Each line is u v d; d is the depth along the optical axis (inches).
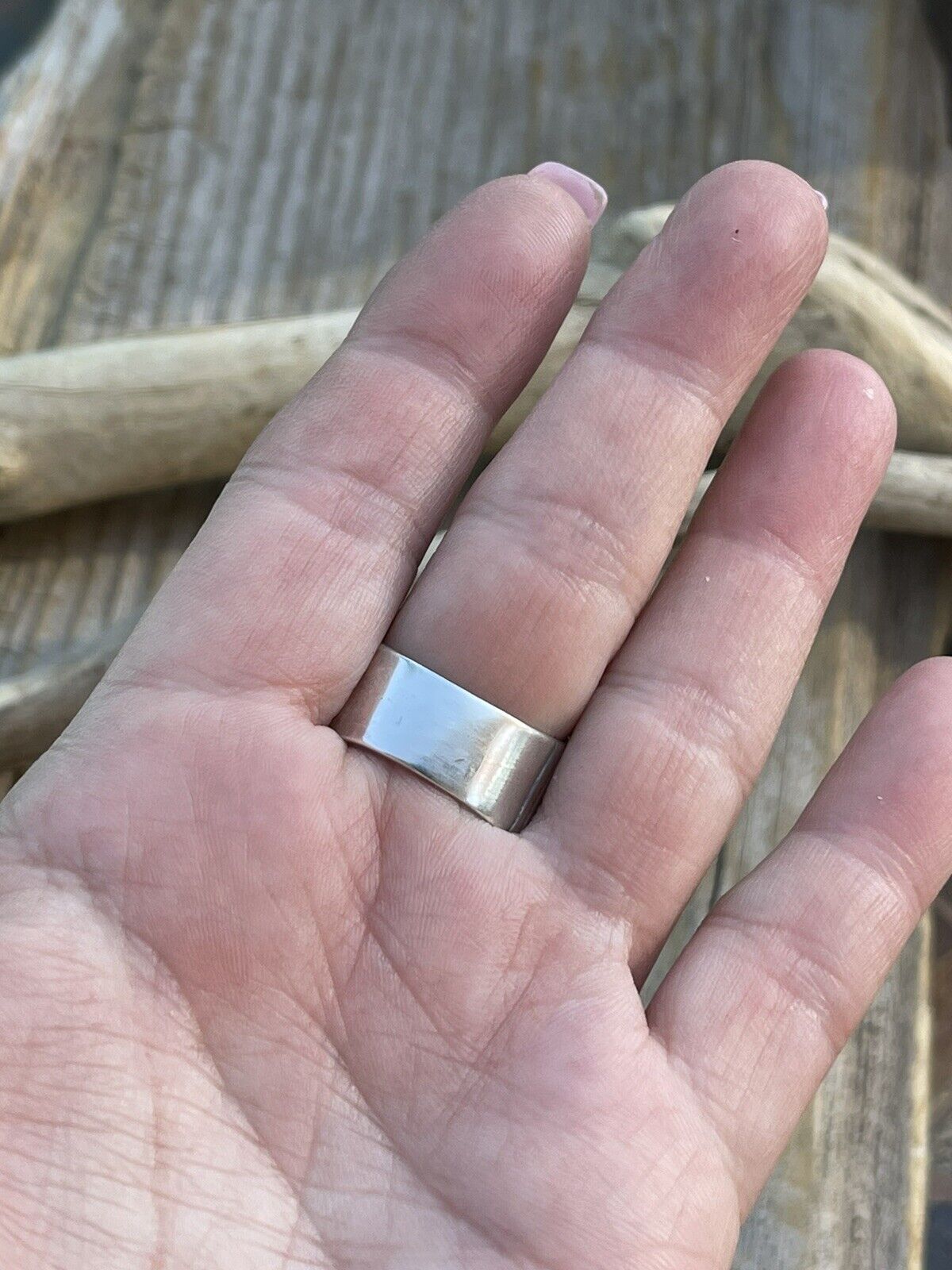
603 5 9.7
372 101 9.4
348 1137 4.9
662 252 5.6
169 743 5.1
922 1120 7.0
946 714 5.3
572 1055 4.9
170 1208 4.6
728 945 5.2
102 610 7.8
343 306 8.6
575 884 5.3
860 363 5.7
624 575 5.6
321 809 5.2
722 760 5.5
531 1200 4.7
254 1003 5.0
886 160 9.1
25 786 5.1
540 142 9.2
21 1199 4.5
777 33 9.5
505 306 5.6
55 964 4.8
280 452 5.6
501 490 5.6
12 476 7.5
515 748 5.4
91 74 9.3
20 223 8.8
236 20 9.6
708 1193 4.8
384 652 5.5
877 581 8.0
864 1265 6.6
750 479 5.6
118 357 7.6
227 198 9.0
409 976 5.1
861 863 5.3
